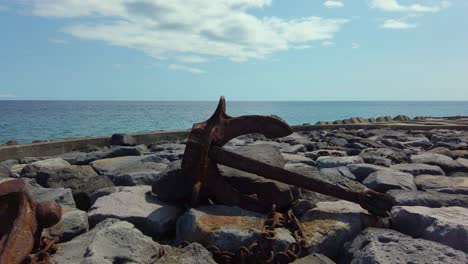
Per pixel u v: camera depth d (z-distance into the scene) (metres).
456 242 3.27
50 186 5.31
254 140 11.22
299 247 3.39
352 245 3.43
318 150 8.76
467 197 4.40
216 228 3.58
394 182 5.14
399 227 3.80
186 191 4.37
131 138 10.86
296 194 4.45
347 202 4.33
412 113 80.50
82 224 3.85
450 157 7.44
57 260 3.18
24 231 2.76
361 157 7.30
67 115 52.56
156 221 3.98
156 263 3.07
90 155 7.93
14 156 8.73
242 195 4.23
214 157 4.25
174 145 9.69
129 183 5.45
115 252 3.24
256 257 3.34
